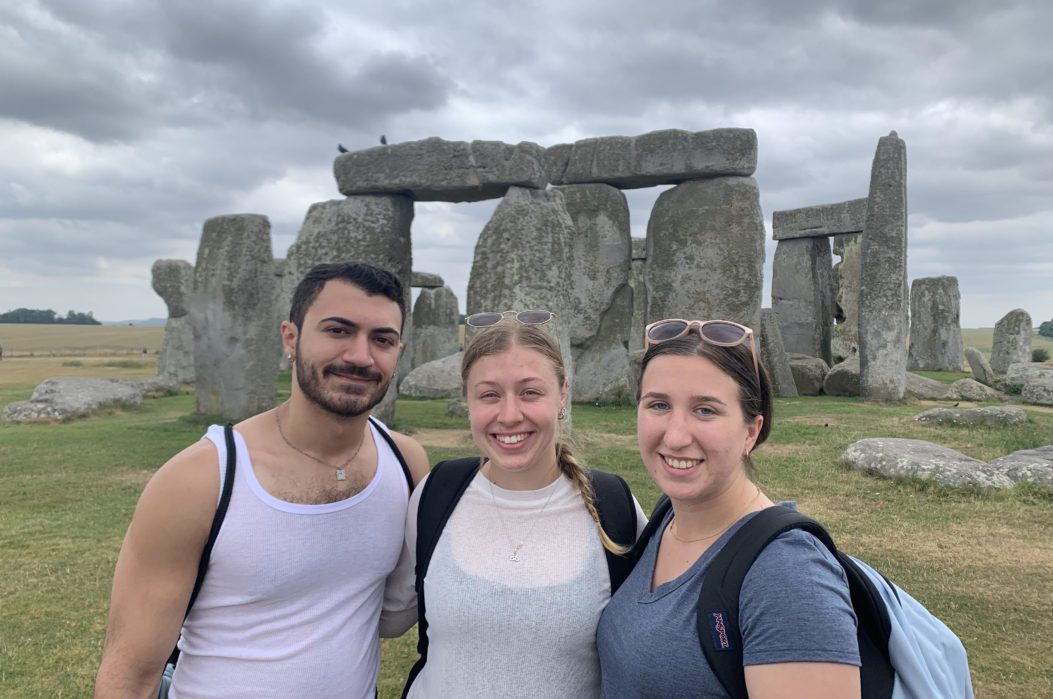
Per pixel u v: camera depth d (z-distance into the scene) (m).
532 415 1.78
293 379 1.82
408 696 1.90
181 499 1.66
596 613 1.73
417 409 11.74
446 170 9.00
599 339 12.66
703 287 11.38
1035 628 3.58
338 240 9.46
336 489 1.80
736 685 1.40
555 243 8.72
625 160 11.99
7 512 5.59
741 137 11.14
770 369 14.52
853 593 1.49
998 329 21.64
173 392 14.35
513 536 1.81
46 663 3.29
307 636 1.73
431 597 1.78
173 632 1.68
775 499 5.74
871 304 13.20
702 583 1.48
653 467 1.63
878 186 13.17
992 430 8.84
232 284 10.02
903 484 6.04
